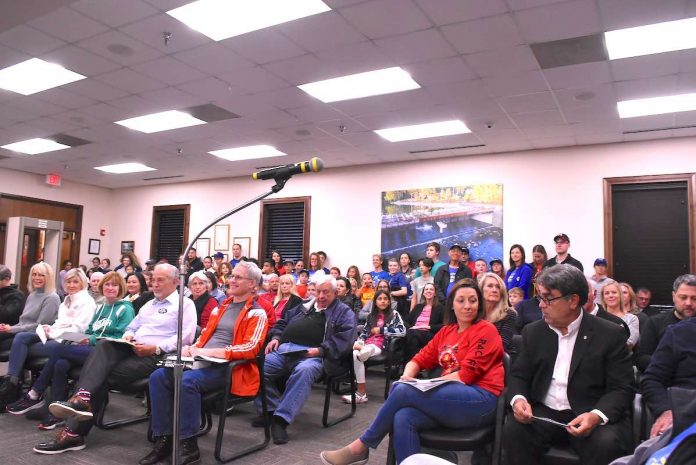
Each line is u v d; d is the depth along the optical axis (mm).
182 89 5516
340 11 3844
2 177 9852
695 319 2271
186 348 2906
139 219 11312
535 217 7195
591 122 6059
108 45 4512
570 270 2162
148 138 7477
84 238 11250
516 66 4668
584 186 6949
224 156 8453
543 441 2113
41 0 3473
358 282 7852
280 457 2932
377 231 8422
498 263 7027
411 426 2219
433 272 7320
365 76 5074
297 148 7746
